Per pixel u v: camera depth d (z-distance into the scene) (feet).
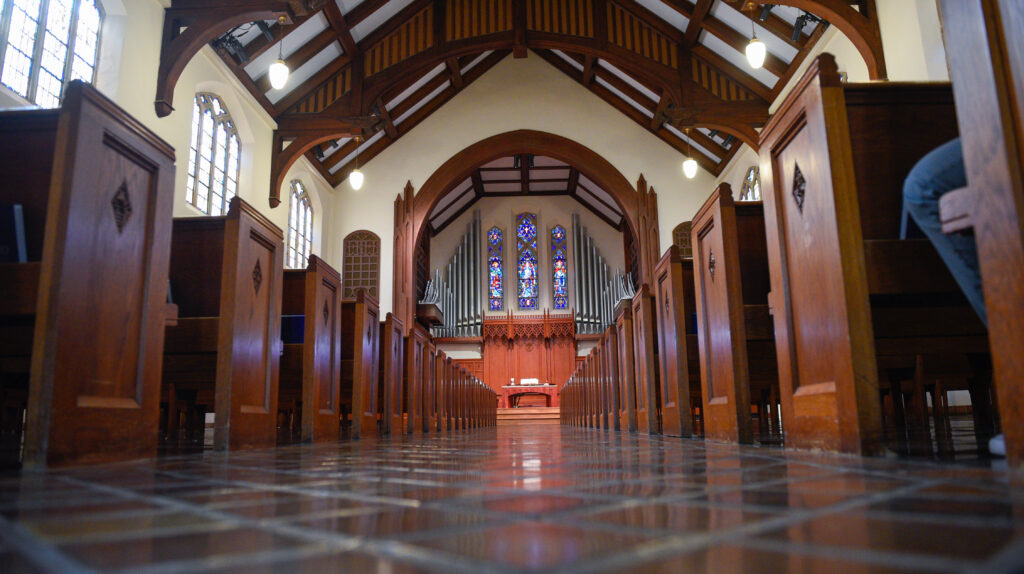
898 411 13.91
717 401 10.71
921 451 6.37
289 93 38.45
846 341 6.19
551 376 64.34
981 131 4.41
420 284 61.82
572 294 66.69
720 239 10.34
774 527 2.60
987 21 4.33
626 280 63.31
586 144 48.83
